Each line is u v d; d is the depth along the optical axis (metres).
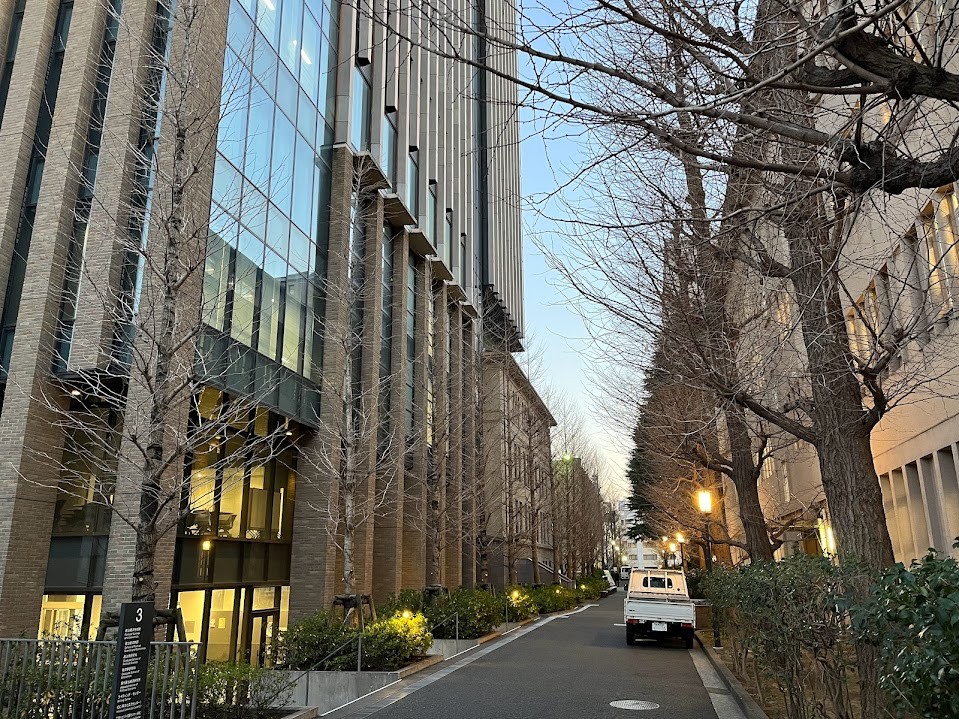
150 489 9.41
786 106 6.64
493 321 40.84
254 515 16.89
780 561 8.62
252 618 16.75
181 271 11.68
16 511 11.51
